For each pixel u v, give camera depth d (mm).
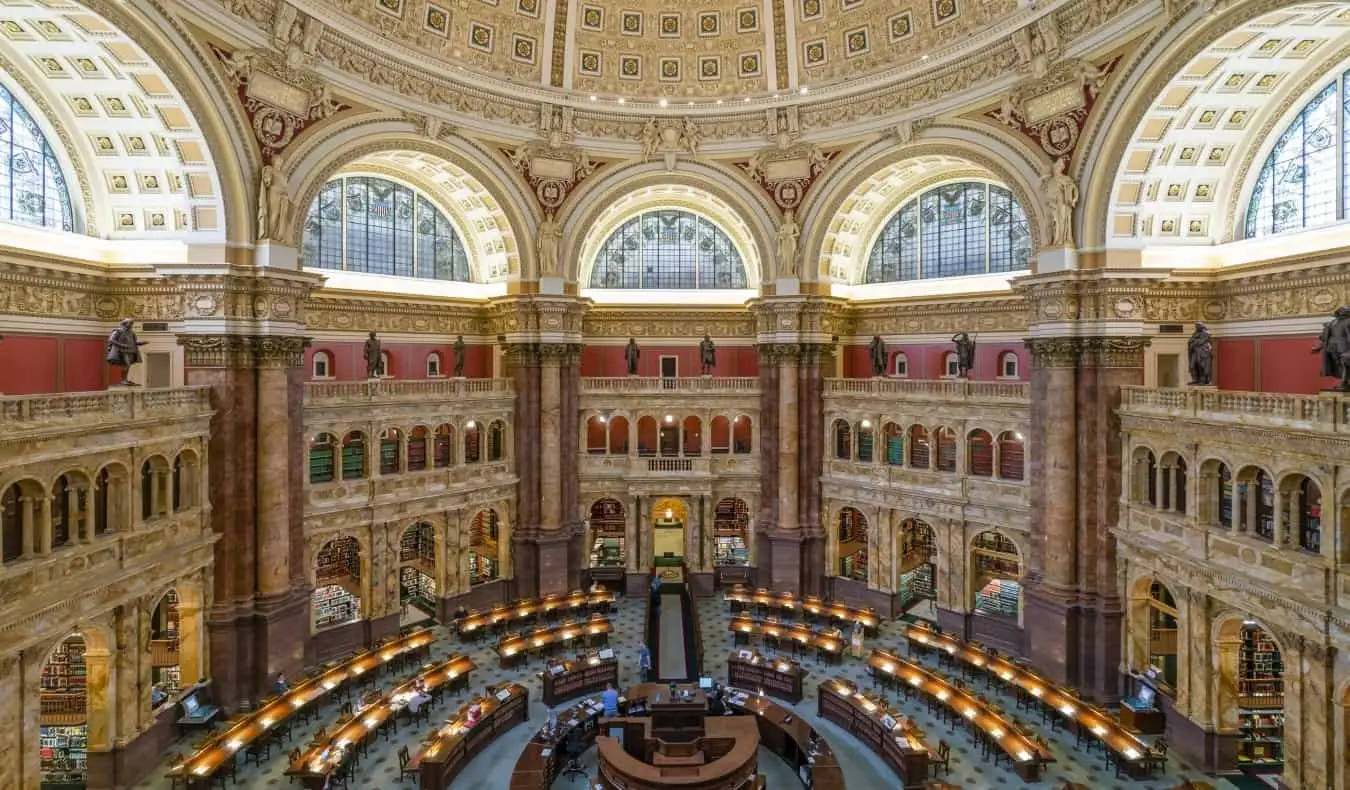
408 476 31594
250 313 25016
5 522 17609
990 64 28312
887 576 33969
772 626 30656
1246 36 21406
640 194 37875
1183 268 25781
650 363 40125
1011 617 30719
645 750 21547
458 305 36844
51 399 17797
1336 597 16656
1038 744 21156
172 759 21812
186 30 22328
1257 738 21344
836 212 34875
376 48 28234
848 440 36375
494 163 33531
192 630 23766
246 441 25062
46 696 22094
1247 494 19750
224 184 24312
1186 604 21703
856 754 22594
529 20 33188
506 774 21516
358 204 34094
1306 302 22781
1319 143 23578
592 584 37594
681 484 36906
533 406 35719
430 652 29688
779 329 35719
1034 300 27469
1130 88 23953
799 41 34000
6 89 22672
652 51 35125
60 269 22828
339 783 20656
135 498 20828
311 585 28234
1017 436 31234
